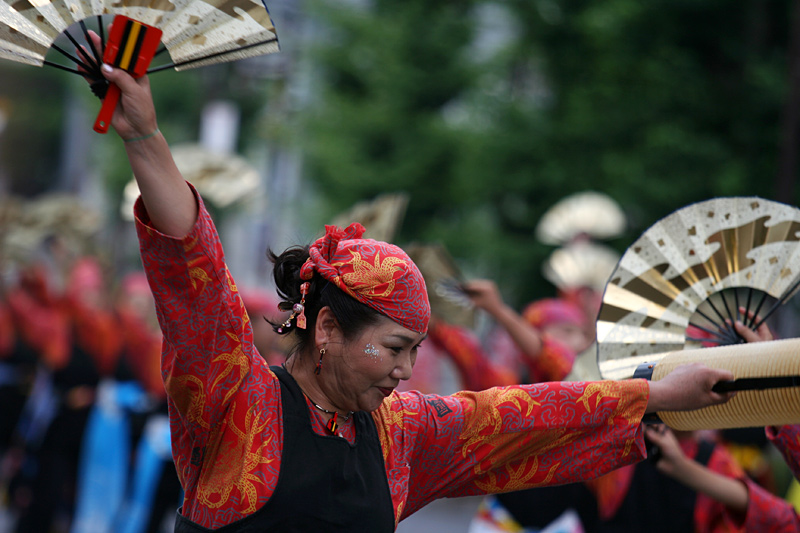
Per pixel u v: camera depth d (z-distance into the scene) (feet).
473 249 119.44
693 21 99.09
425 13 140.97
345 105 142.61
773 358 22.98
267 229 169.07
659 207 97.40
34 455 73.97
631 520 38.75
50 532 72.79
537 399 24.34
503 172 107.96
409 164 135.13
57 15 19.29
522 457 24.63
